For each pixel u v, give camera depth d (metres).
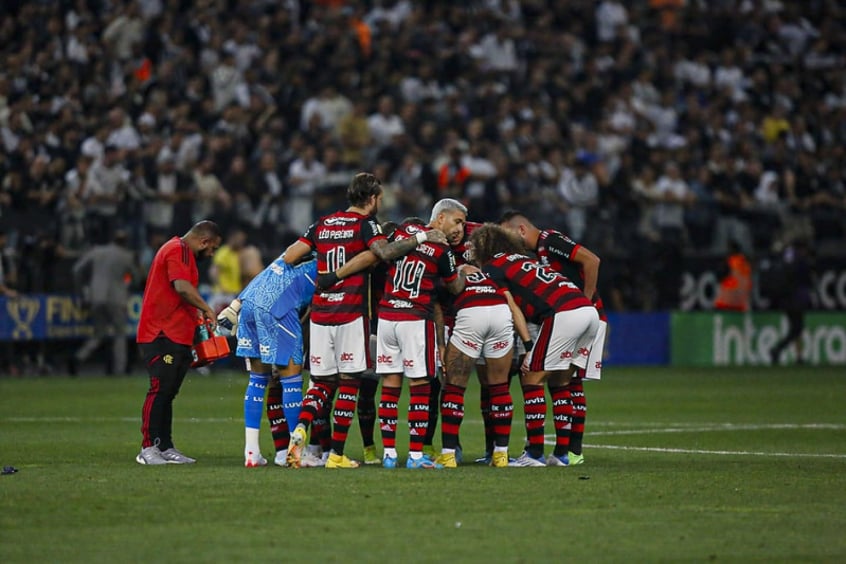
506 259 34.56
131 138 82.06
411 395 33.69
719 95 107.44
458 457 36.38
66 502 26.70
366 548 22.11
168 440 35.53
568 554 21.77
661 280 88.38
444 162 86.44
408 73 96.31
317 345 33.59
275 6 98.62
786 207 91.81
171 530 23.69
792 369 85.44
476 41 102.69
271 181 81.31
